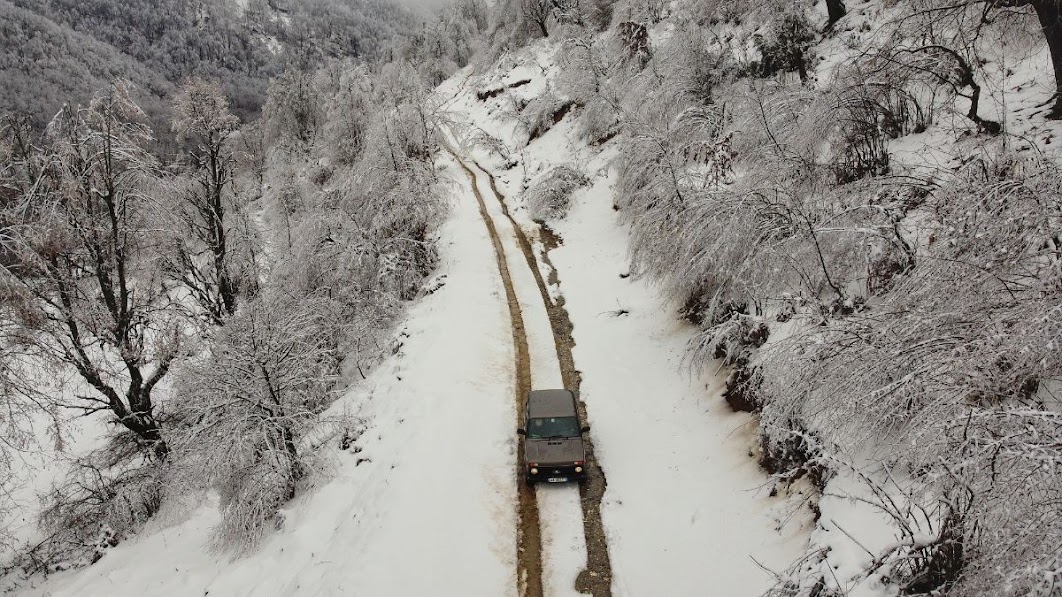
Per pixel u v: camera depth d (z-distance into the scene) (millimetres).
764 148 13461
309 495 13352
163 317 17734
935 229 8492
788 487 9633
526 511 11289
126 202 17422
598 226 24172
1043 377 6117
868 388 7484
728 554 9266
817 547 7645
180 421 15898
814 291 10625
